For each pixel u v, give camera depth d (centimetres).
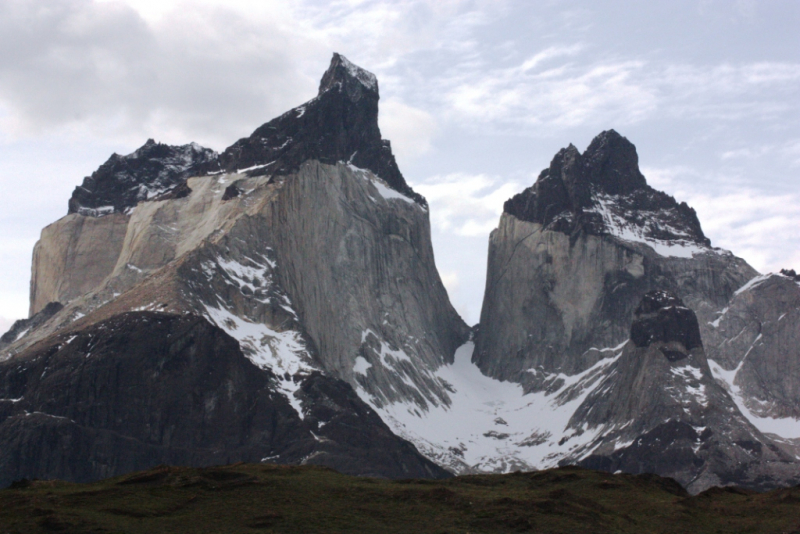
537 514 16175
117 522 15088
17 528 14612
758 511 17350
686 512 17012
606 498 17638
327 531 15100
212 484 17012
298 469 18838
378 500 16612
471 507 16325
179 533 14775
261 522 15275
